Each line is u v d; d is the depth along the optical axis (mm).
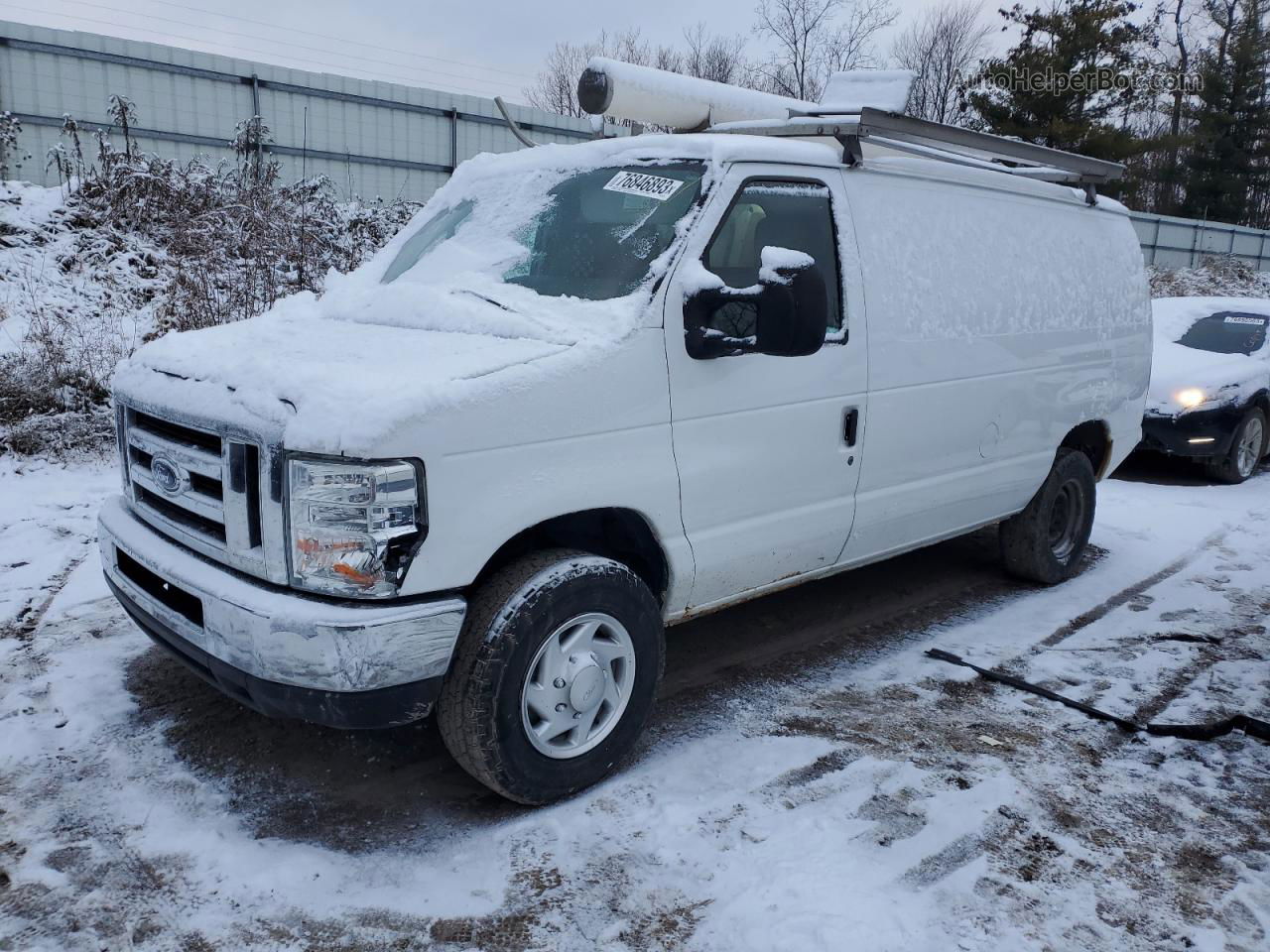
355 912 2664
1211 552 6441
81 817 3047
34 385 7723
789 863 2895
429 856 2930
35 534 5777
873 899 2727
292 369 2898
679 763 3500
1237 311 9852
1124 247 5914
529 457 2943
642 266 3441
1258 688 4242
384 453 2645
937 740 3721
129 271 11281
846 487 4035
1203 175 41906
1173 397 8555
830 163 4008
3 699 3770
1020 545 5500
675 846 2988
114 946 2506
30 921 2576
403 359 3033
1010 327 4820
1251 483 8781
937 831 3080
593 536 3547
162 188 12570
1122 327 5750
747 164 3662
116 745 3486
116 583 3436
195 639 2961
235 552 2898
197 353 3383
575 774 3211
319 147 20266
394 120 21047
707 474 3461
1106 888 2840
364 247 13242
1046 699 4125
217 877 2789
